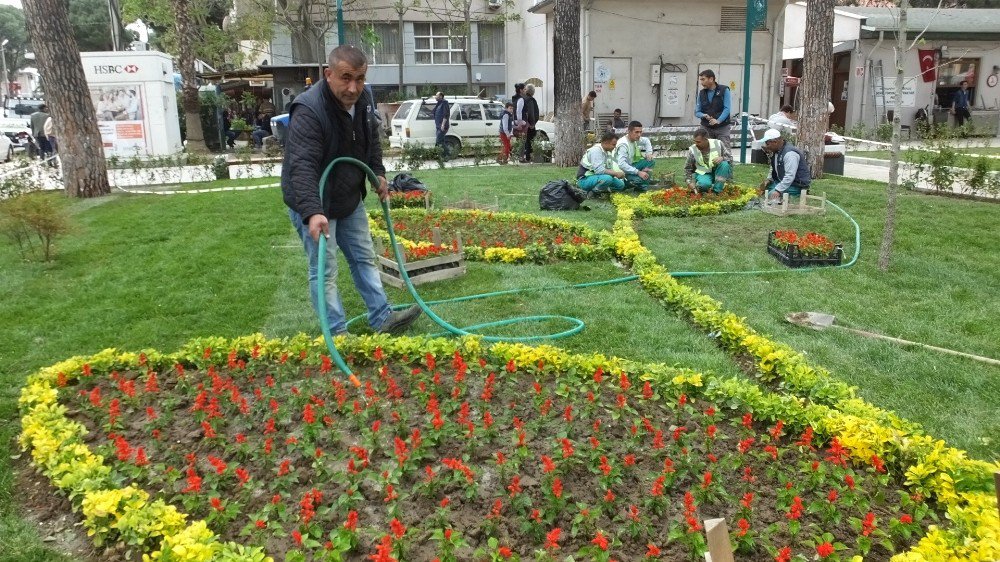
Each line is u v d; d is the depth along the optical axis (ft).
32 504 11.56
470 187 45.98
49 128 68.74
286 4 92.73
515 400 14.33
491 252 26.63
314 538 10.19
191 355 16.58
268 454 12.06
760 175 49.14
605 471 11.07
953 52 87.30
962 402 14.71
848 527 10.51
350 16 102.47
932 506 11.07
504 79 110.52
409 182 41.14
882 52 85.25
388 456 12.42
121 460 11.98
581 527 10.33
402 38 97.91
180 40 83.71
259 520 10.27
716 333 18.34
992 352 17.35
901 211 34.63
